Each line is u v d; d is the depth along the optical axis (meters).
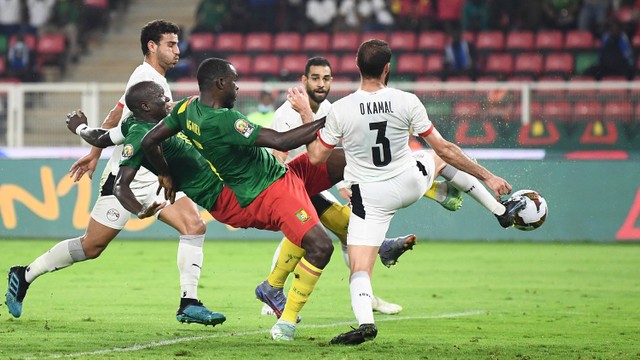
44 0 71.44
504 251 43.91
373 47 19.59
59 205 49.09
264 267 37.62
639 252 43.28
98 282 32.72
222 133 19.59
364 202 19.98
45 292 29.94
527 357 18.59
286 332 20.52
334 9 69.25
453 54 63.53
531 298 29.41
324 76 25.02
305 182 22.00
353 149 19.91
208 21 69.62
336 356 18.41
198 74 19.97
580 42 64.62
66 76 70.19
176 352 18.78
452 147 19.81
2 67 69.12
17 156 49.44
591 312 26.25
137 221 50.19
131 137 20.92
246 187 20.27
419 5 68.19
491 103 47.84
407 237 22.20
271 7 69.62
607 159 47.19
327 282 33.38
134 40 72.19
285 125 24.86
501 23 66.00
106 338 20.77
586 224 47.38
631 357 18.78
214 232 50.12
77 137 49.69
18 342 20.08
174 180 21.06
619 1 65.44
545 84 47.81
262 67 66.88
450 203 23.77
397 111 19.58
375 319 24.70
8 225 49.47
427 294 30.38
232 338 20.91
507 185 19.73
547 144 47.81
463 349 19.62
